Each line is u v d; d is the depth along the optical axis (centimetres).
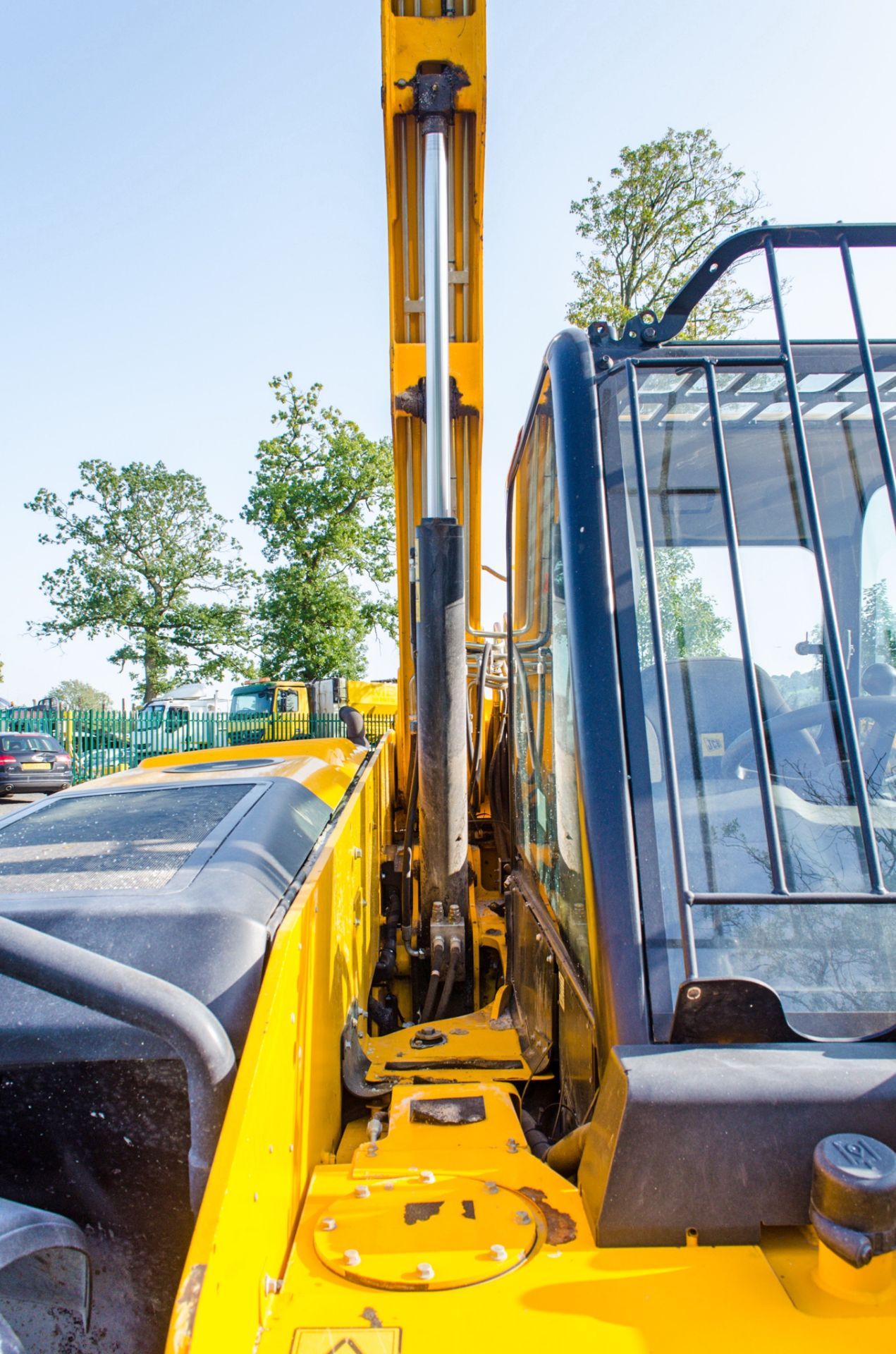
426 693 259
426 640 254
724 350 174
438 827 274
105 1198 141
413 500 442
